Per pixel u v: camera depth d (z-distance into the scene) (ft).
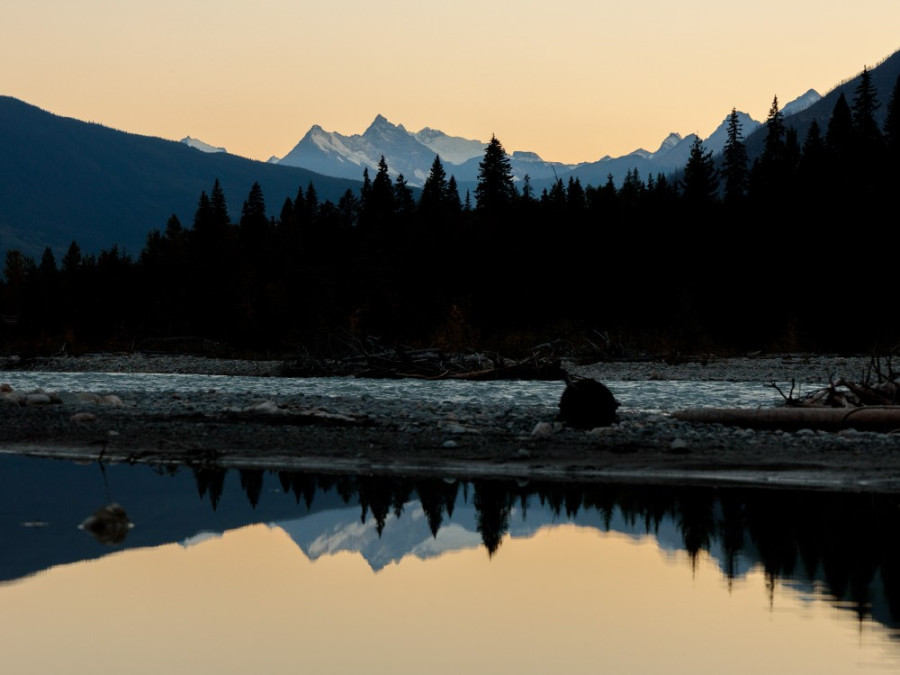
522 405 128.36
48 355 330.13
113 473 74.79
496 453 83.10
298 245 400.67
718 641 34.42
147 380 215.31
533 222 397.80
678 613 38.09
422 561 47.16
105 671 31.12
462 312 298.35
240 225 500.33
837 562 46.68
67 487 68.03
